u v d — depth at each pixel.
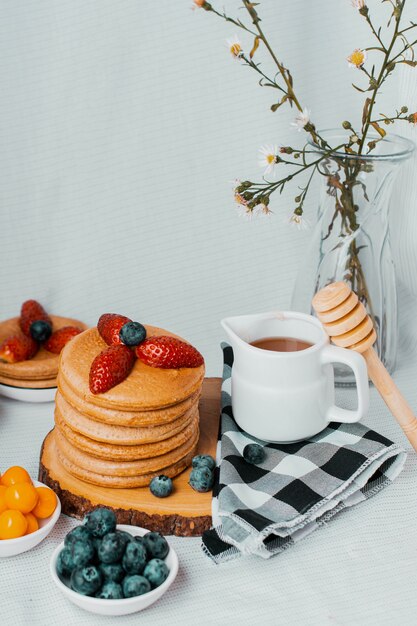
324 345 1.39
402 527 1.33
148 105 1.86
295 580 1.22
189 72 1.84
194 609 1.17
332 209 1.60
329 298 1.37
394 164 1.54
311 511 1.27
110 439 1.30
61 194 1.92
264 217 1.96
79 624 1.14
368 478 1.36
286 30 1.82
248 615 1.16
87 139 1.88
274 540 1.28
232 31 1.81
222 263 1.99
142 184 1.92
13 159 1.89
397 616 1.16
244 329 1.47
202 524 1.29
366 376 1.38
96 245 1.96
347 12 1.82
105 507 1.30
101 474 1.33
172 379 1.33
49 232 1.95
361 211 1.58
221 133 1.89
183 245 1.97
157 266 1.98
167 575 1.17
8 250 1.96
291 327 1.49
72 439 1.34
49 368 1.70
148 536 1.19
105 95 1.85
